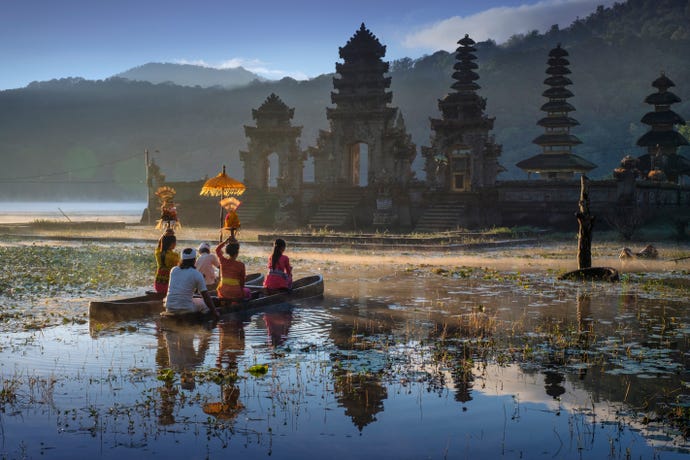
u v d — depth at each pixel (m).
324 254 26.39
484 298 13.81
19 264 19.86
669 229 37.59
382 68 46.78
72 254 23.86
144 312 11.09
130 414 6.08
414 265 21.61
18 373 7.44
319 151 48.34
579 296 14.12
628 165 38.25
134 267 19.66
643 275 18.42
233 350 8.66
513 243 32.22
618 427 5.78
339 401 6.48
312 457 5.09
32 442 5.38
